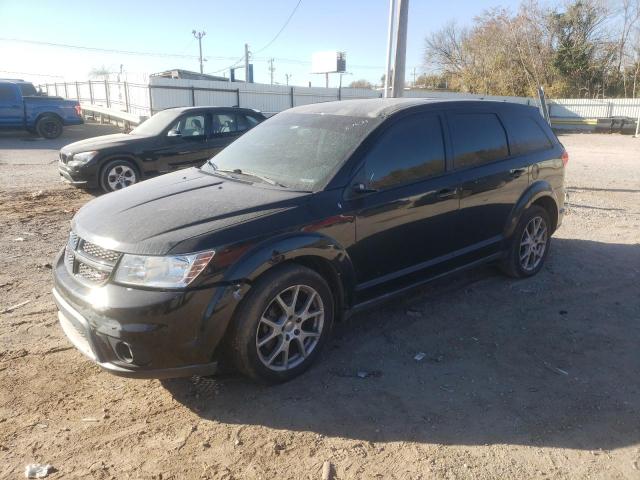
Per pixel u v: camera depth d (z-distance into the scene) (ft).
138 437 9.78
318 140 13.62
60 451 9.37
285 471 8.95
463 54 185.06
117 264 10.03
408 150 13.67
